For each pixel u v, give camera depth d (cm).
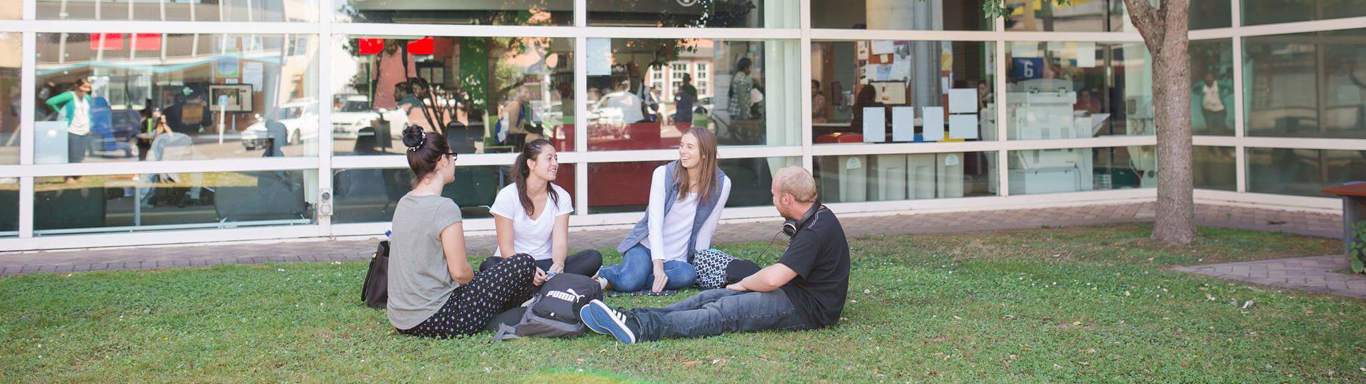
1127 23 1334
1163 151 963
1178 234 957
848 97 1216
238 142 1048
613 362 525
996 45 1273
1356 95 1188
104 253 970
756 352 543
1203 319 627
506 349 550
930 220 1171
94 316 644
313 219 1068
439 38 1090
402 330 577
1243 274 796
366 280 671
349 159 1072
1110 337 581
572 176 1131
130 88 1020
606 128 1138
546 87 1120
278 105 1055
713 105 1172
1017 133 1291
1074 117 1316
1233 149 1315
